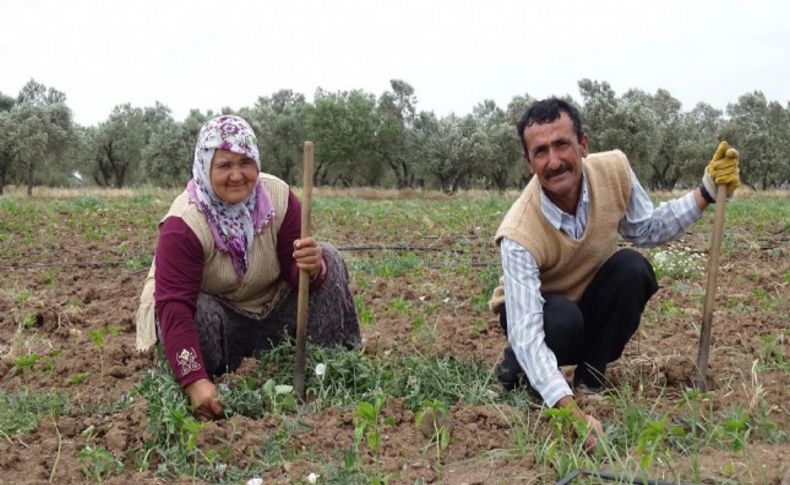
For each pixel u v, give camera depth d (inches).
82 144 1943.9
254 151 159.5
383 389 165.2
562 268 159.0
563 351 159.2
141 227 567.5
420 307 266.5
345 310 181.9
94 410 163.3
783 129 2363.4
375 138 2165.4
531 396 164.7
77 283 334.3
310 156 161.0
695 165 2102.6
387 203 938.1
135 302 271.6
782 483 117.9
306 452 139.8
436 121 2185.0
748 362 189.8
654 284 167.3
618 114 1941.4
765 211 692.7
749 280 314.3
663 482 119.6
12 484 131.2
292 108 2309.3
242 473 133.0
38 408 162.4
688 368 175.6
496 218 637.3
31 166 1745.8
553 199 152.9
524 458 133.3
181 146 2023.9
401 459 135.6
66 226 574.2
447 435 138.8
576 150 146.4
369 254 422.6
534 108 147.3
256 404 157.2
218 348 168.6
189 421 141.3
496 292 172.1
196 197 162.4
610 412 154.5
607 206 156.4
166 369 166.9
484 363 181.0
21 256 414.6
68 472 135.0
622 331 166.9
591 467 125.4
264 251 170.2
